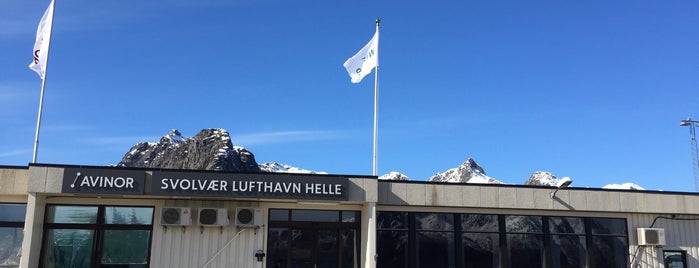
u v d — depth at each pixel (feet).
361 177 65.16
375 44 81.41
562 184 70.23
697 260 73.20
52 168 59.52
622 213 73.41
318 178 63.87
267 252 65.77
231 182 61.77
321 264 66.95
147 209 64.75
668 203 73.72
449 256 68.80
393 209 68.69
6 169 61.57
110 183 59.93
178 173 61.16
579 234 72.18
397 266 67.51
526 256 70.44
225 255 64.23
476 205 69.46
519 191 70.85
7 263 61.31
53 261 62.03
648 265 72.23
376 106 76.48
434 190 69.10
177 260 63.31
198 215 63.62
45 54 70.90
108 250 63.26
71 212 63.46
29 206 58.23
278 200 64.90
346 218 68.69
